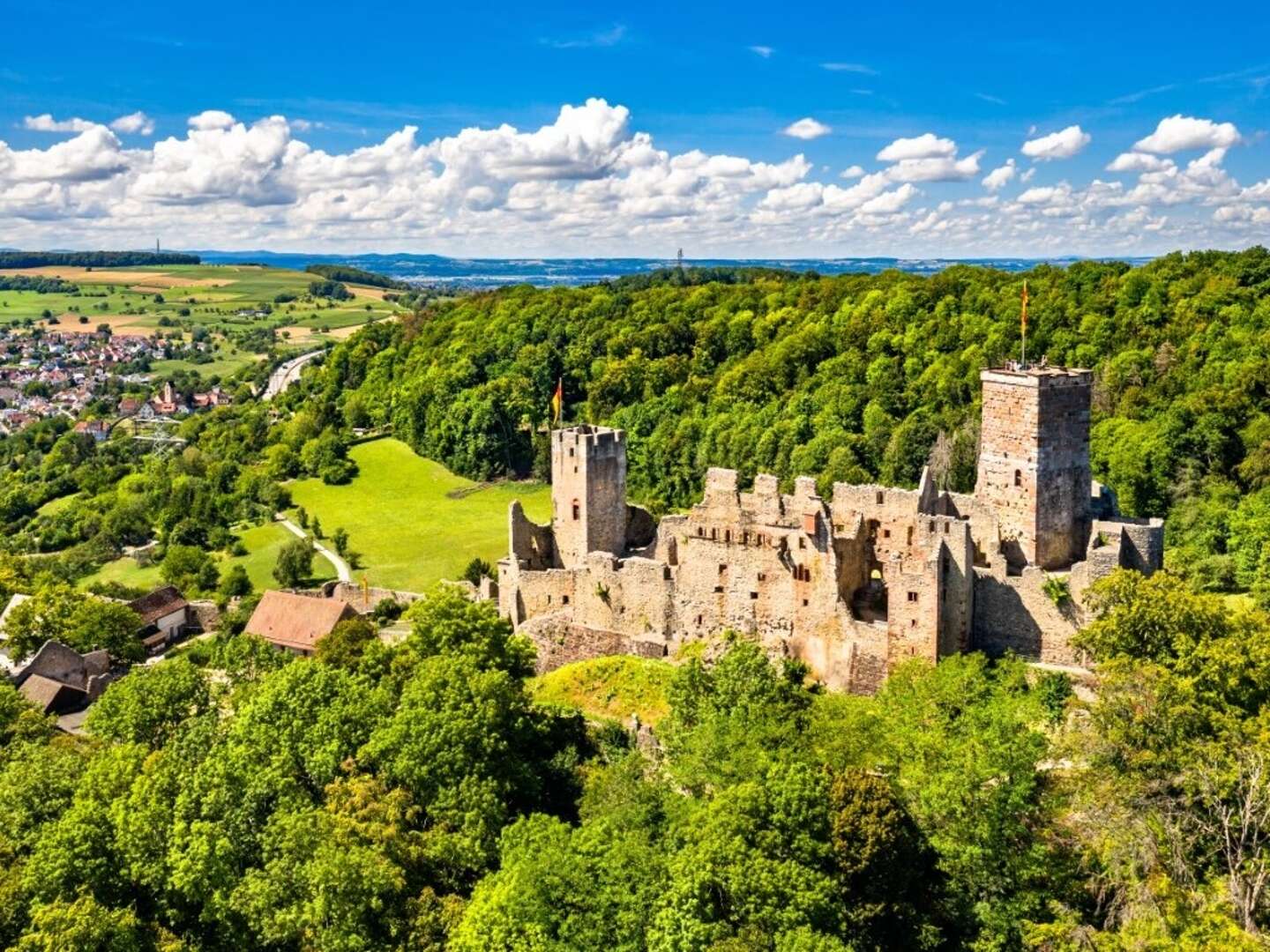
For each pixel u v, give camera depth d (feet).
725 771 236.43
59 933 209.67
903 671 269.85
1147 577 274.36
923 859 212.02
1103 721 221.87
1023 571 285.43
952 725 241.55
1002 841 212.84
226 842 231.30
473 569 524.93
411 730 256.93
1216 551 420.77
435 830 244.22
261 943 224.53
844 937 198.90
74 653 431.02
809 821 207.21
